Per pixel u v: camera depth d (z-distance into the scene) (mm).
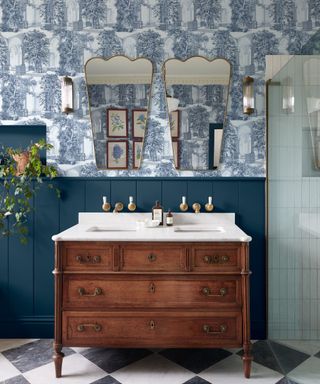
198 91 2373
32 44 2375
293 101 2000
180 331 1802
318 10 2355
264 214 2369
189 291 1799
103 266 1808
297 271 2010
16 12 2377
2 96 2373
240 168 2381
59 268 1804
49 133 2383
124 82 2377
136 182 2375
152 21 2371
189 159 2387
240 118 2377
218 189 2371
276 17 2361
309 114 1827
